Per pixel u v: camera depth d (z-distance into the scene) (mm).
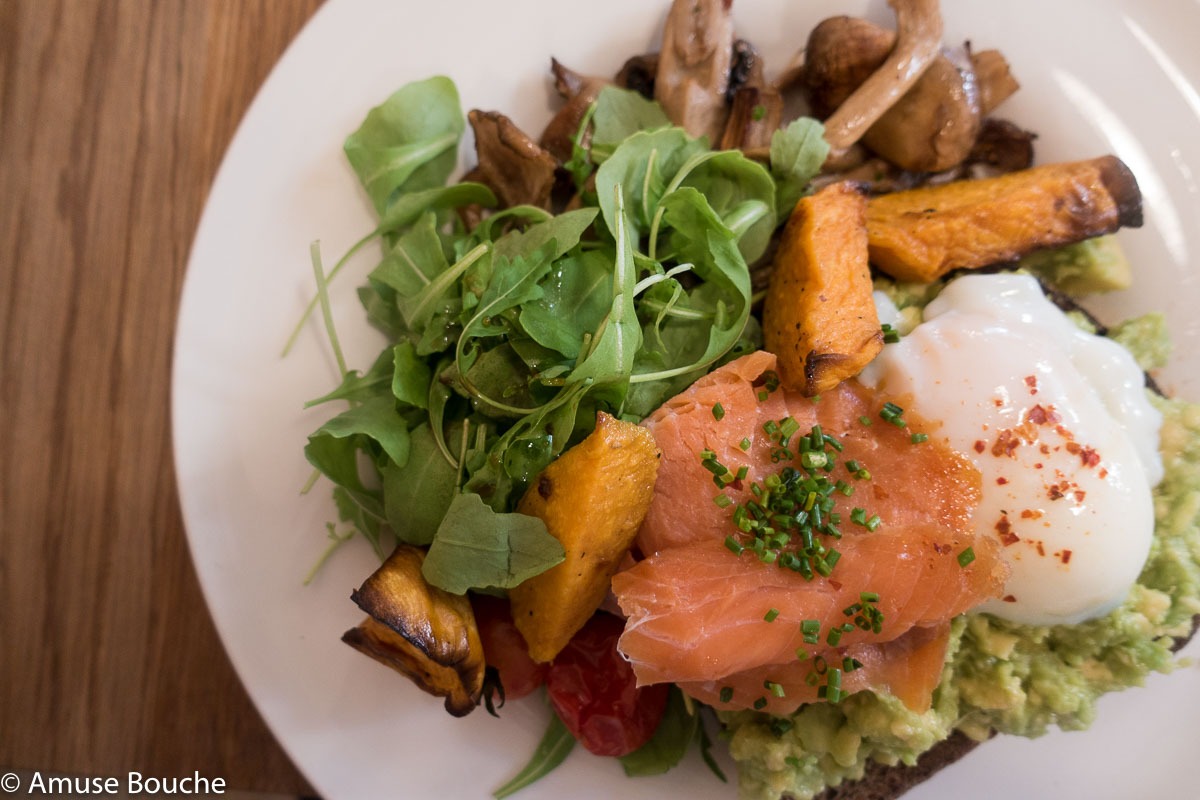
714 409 230
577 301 241
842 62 263
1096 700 253
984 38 272
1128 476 240
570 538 216
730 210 252
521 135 254
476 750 253
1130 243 272
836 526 228
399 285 247
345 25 255
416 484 239
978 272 261
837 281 237
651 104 264
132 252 299
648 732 250
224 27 298
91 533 298
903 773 260
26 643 297
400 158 250
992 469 239
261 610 248
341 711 249
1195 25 267
